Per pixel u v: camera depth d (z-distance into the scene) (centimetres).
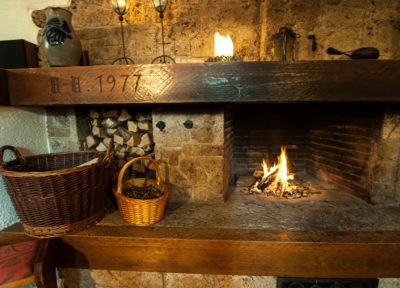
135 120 164
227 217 130
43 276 92
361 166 155
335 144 179
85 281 122
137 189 134
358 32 152
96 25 162
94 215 123
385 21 151
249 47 157
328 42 153
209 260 108
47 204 104
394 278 110
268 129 210
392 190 144
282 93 111
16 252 98
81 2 160
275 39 141
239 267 108
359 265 104
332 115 181
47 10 128
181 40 160
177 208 143
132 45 163
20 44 146
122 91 116
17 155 126
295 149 213
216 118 144
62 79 117
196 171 151
